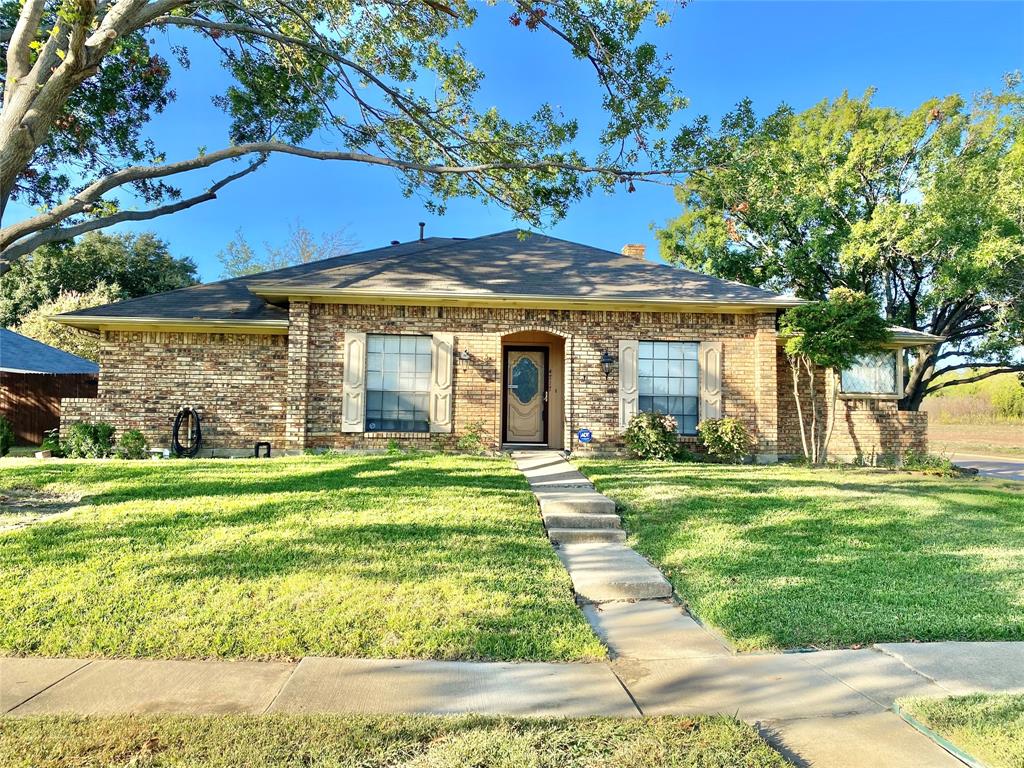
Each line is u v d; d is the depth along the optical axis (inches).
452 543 231.5
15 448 620.4
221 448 504.1
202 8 438.3
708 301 483.8
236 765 96.9
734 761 100.3
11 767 95.2
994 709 118.9
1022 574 213.6
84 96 431.2
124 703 120.7
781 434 534.9
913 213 730.8
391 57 446.9
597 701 125.3
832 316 458.0
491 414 492.7
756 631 164.9
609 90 389.4
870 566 221.3
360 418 484.7
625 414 495.8
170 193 508.1
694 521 280.8
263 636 151.6
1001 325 761.6
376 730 108.7
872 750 107.0
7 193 295.3
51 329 959.6
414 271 518.0
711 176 397.1
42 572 192.2
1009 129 759.1
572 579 205.9
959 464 741.9
